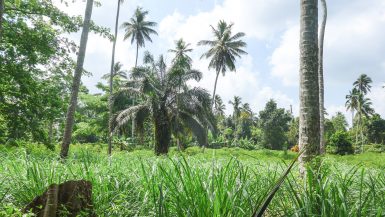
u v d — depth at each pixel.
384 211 3.47
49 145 15.72
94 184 4.69
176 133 26.20
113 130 25.70
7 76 15.46
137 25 56.03
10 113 15.33
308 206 3.31
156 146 25.64
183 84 25.75
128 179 5.14
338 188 3.36
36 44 16.06
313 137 6.37
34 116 15.99
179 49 51.22
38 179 4.81
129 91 25.67
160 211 3.38
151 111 25.05
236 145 65.38
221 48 49.41
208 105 25.97
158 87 25.75
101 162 6.80
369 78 87.94
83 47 13.22
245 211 3.42
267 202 2.79
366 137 85.12
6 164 6.00
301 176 6.04
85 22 13.34
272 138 74.31
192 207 3.34
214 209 3.16
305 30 6.83
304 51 6.78
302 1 6.96
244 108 92.56
